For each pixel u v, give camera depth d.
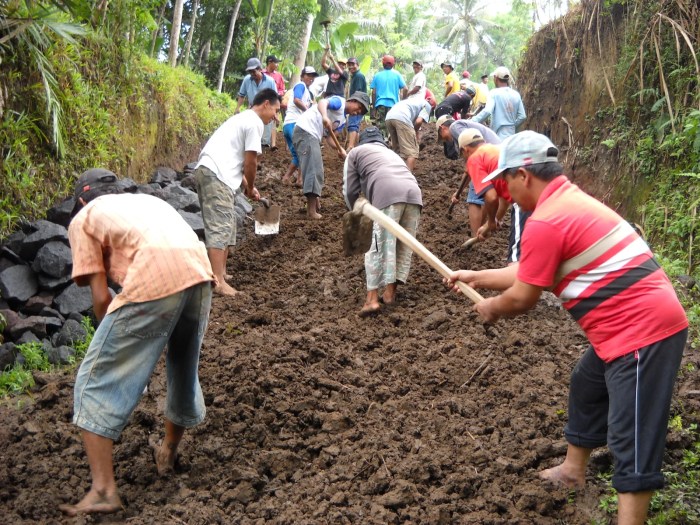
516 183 3.35
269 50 20.52
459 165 11.46
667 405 3.03
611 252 3.11
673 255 6.97
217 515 3.49
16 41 6.64
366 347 5.55
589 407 3.58
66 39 6.81
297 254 8.06
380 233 6.10
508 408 4.51
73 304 5.95
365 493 3.68
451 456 3.97
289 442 4.16
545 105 10.79
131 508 3.54
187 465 3.89
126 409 3.42
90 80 7.89
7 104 6.44
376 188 6.10
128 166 8.47
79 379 3.42
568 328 5.72
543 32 11.15
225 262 7.21
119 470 3.83
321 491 3.71
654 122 8.05
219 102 13.88
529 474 3.82
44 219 6.57
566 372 4.98
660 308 3.03
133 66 8.89
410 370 5.07
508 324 5.79
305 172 9.05
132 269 3.38
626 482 3.01
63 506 3.48
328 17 23.89
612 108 8.92
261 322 6.06
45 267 6.00
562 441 4.05
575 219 3.13
